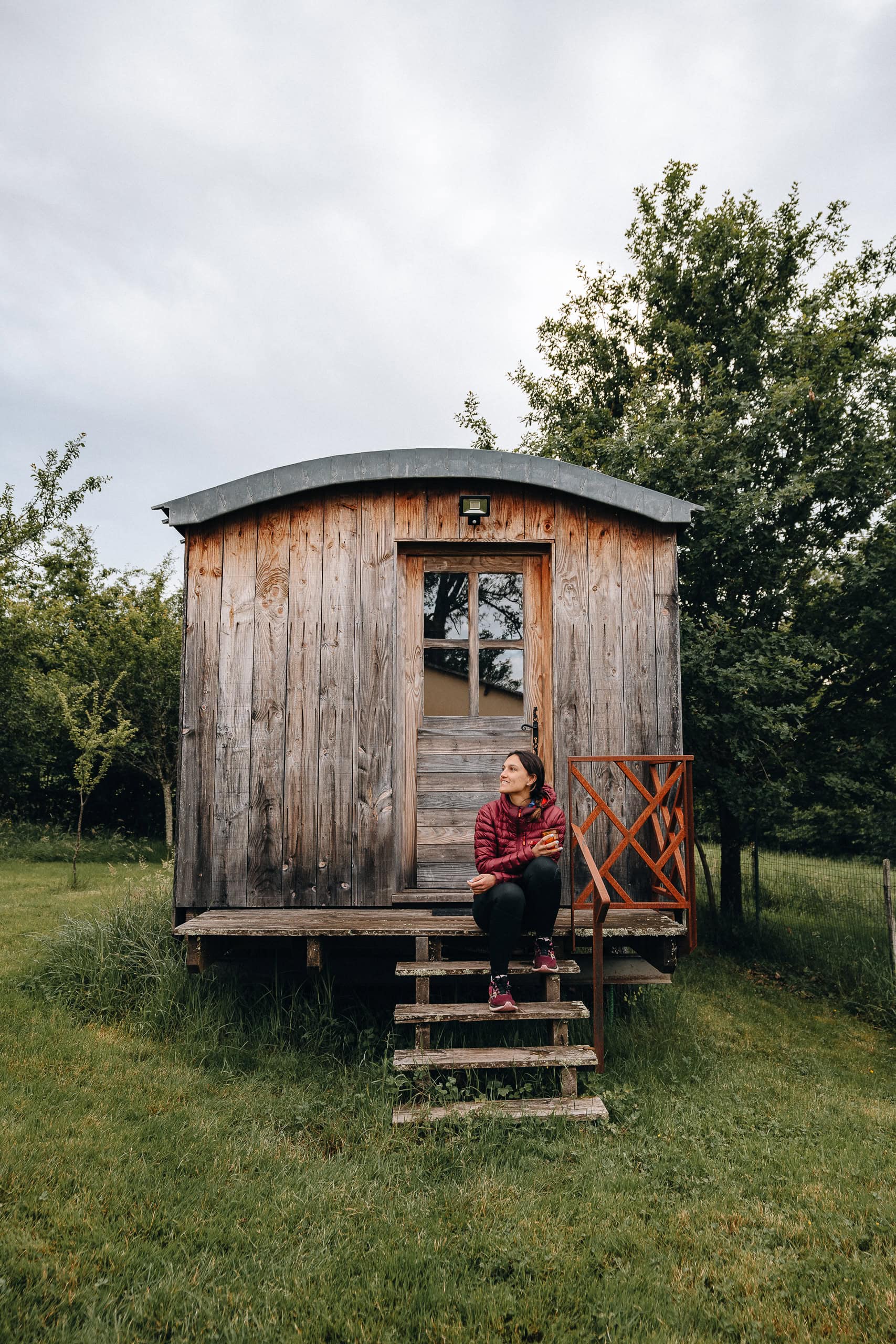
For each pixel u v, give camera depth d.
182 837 4.66
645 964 4.80
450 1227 2.62
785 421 8.27
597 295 12.18
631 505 4.84
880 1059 4.85
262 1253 2.43
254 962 4.91
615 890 4.70
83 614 18.19
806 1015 5.73
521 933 4.10
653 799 4.23
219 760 4.71
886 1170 3.13
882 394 8.85
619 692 4.84
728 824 8.92
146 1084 3.65
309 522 4.90
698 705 7.67
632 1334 2.14
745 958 7.46
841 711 8.53
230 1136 3.24
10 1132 3.03
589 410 11.17
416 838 4.92
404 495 4.94
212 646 4.79
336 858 4.66
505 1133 3.30
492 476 4.83
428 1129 3.28
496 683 5.05
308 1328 2.10
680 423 8.05
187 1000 4.53
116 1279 2.29
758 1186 2.99
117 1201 2.64
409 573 5.08
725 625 7.65
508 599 5.09
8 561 14.62
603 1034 4.10
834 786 8.19
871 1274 2.41
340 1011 4.82
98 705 11.42
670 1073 4.20
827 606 8.32
